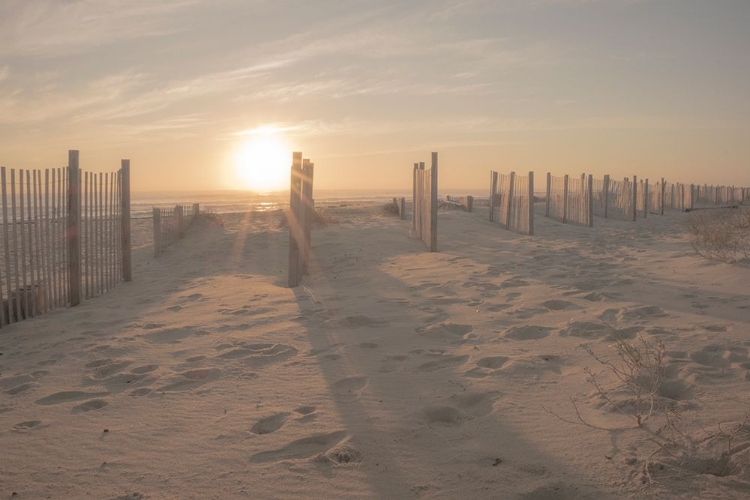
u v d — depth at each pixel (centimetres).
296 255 821
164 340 532
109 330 583
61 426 335
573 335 476
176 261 1232
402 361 432
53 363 470
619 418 301
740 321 480
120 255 953
